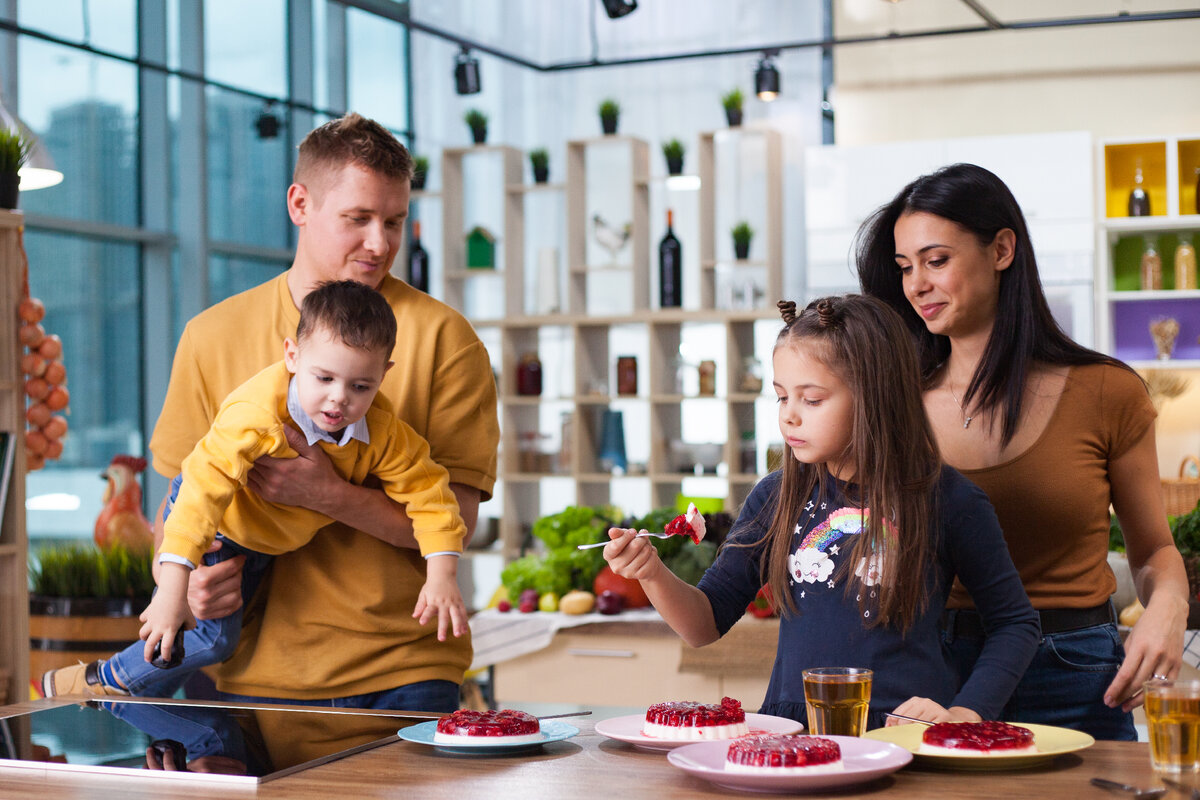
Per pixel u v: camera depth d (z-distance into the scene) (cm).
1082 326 599
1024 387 179
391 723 139
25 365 321
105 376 626
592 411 701
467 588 761
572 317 687
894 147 630
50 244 598
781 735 114
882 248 190
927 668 150
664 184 746
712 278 693
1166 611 162
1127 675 158
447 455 192
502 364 705
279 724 139
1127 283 630
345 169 179
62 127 598
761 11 731
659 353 677
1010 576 154
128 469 349
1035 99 663
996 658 146
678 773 115
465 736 125
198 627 181
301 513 179
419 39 824
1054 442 178
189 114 655
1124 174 627
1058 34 659
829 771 106
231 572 179
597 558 381
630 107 764
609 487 703
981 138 617
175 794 110
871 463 150
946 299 178
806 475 161
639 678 352
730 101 688
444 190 733
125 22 633
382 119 805
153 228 647
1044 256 608
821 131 710
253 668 188
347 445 177
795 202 716
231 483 172
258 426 171
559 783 111
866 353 150
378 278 189
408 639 187
